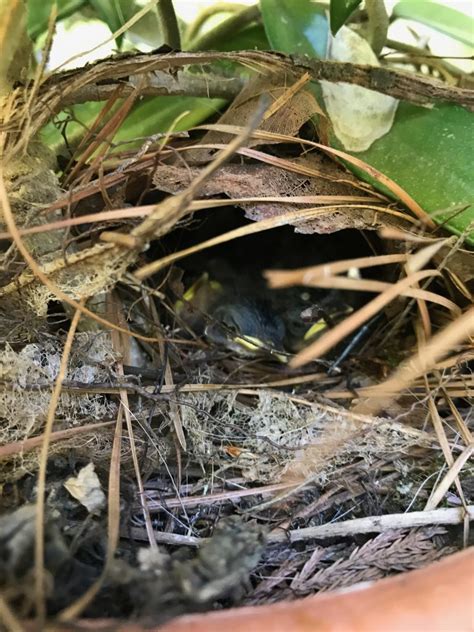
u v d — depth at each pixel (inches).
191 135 6.6
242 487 5.2
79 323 5.6
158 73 5.8
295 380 6.1
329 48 6.3
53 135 6.6
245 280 6.7
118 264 4.5
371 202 5.4
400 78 5.4
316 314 6.3
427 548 4.6
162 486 5.1
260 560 4.5
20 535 3.5
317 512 5.0
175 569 3.6
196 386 5.7
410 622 3.1
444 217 5.2
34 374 5.0
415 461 5.3
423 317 5.4
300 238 7.0
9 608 3.0
